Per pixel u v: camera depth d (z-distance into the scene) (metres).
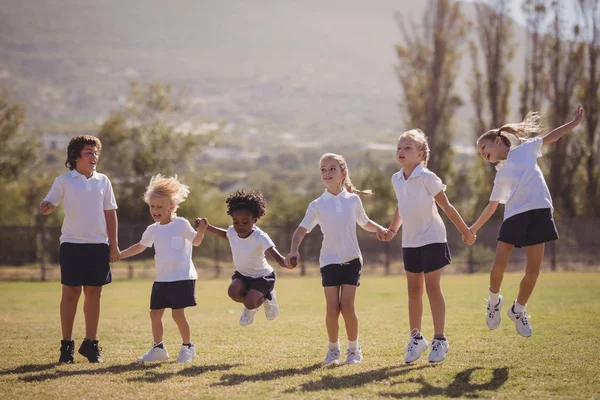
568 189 47.94
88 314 9.35
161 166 58.56
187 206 50.19
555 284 22.53
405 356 8.56
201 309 16.84
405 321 13.07
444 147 50.84
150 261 39.69
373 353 9.30
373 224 9.34
